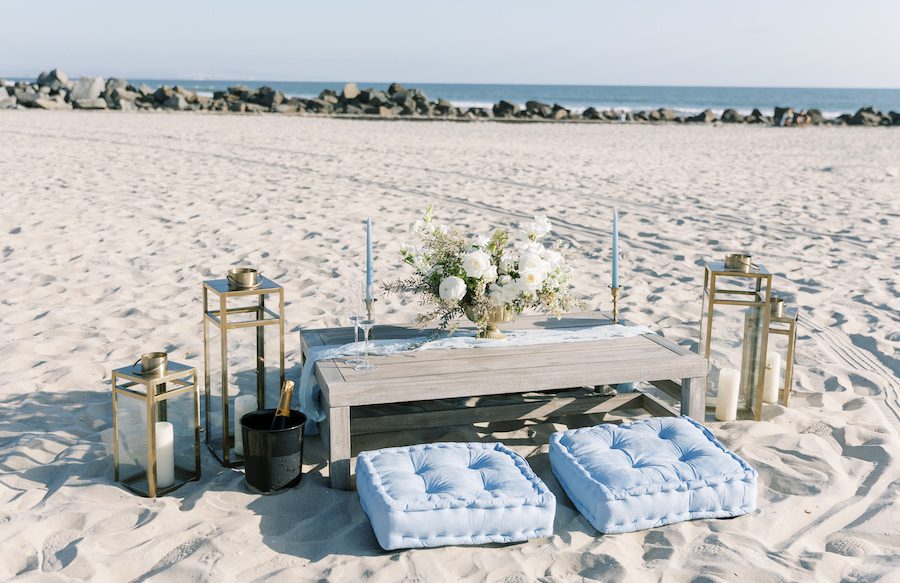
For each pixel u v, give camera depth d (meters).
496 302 3.96
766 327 4.20
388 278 7.34
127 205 10.60
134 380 3.36
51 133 20.80
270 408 3.82
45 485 3.51
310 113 39.06
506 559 2.98
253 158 16.34
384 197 11.89
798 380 5.00
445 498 3.01
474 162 16.66
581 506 3.27
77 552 2.91
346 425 3.46
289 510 3.35
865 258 8.55
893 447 3.93
